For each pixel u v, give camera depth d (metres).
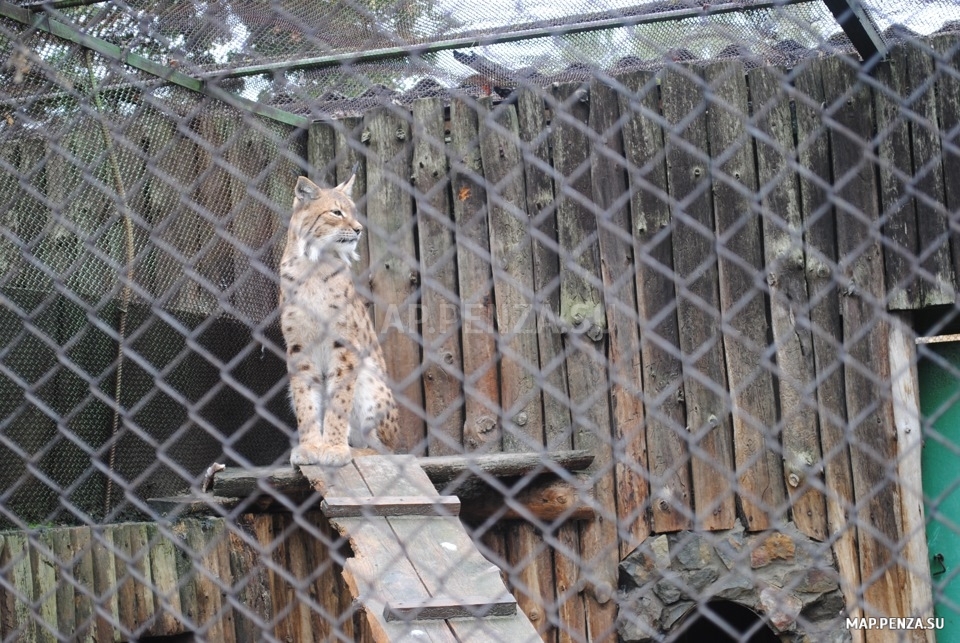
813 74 5.78
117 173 4.79
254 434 6.10
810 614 5.68
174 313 5.29
